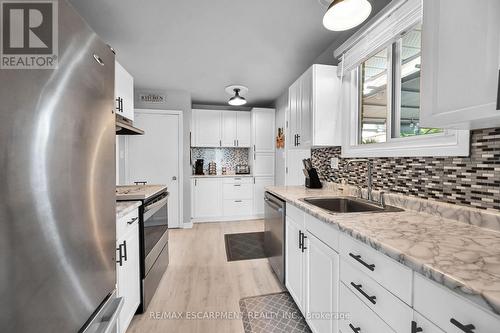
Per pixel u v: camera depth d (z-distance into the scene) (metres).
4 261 0.48
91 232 0.79
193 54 2.56
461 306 0.58
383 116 1.76
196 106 4.87
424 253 0.73
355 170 1.99
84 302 0.74
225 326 1.61
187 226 4.00
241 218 4.51
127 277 1.50
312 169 2.47
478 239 0.86
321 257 1.32
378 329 0.86
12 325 0.50
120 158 3.74
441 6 0.83
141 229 1.74
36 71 0.56
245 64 2.83
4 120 0.48
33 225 0.55
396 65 1.61
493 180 0.99
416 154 1.34
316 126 2.04
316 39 2.23
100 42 0.85
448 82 0.81
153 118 3.87
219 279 2.25
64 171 0.65
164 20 1.93
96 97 0.82
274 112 4.56
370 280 0.91
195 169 4.69
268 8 1.77
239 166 4.94
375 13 1.74
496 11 0.67
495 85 0.68
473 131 1.06
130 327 1.60
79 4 1.72
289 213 1.89
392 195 1.50
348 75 2.02
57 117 0.62
